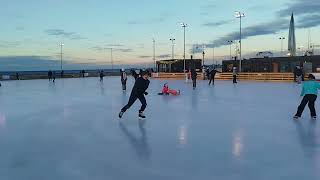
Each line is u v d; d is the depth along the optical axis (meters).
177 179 5.39
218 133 9.09
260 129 9.65
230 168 5.94
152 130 9.62
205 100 18.59
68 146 7.78
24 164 6.37
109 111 14.11
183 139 8.36
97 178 5.50
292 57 53.44
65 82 46.72
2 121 11.63
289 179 5.36
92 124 10.81
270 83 39.72
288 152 7.02
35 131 9.71
